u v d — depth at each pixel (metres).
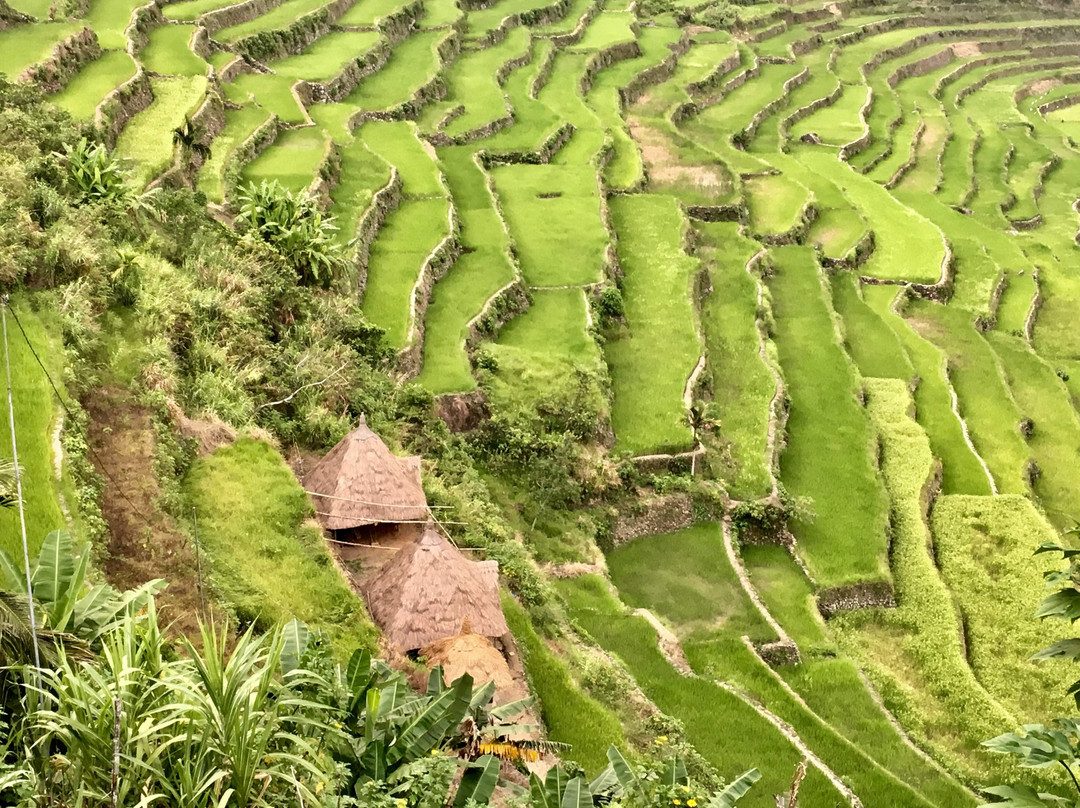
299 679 13.62
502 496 31.88
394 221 43.62
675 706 25.55
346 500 23.91
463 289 39.88
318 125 48.38
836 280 53.56
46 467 19.03
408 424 30.55
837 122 78.38
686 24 94.38
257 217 33.22
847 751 25.27
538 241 46.25
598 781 14.36
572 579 29.73
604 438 34.50
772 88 81.88
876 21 106.62
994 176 75.75
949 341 50.22
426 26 73.06
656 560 31.95
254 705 12.08
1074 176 80.00
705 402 38.12
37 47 41.47
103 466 20.67
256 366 27.44
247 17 61.66
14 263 24.14
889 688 28.48
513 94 66.06
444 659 19.70
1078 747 11.96
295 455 26.11
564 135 60.19
